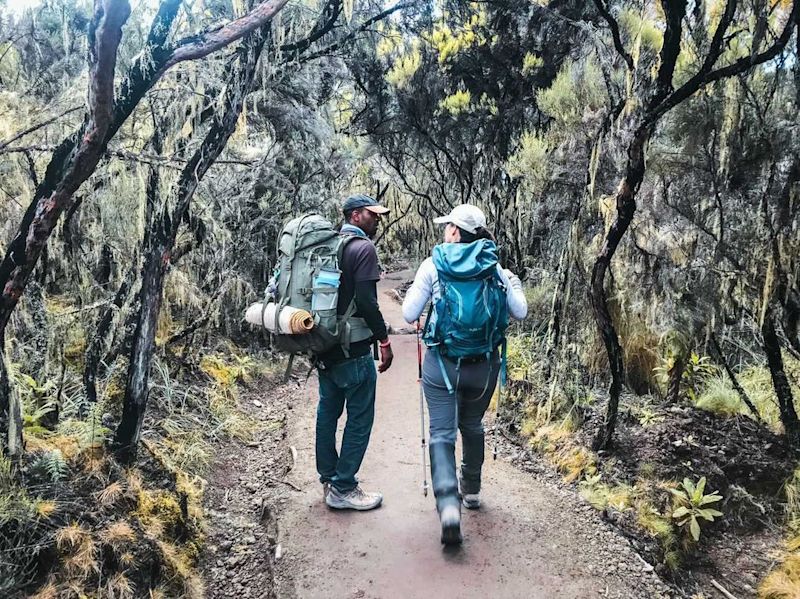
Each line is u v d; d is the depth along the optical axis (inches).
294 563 114.3
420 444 167.5
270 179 237.3
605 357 182.9
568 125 200.2
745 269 156.2
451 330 109.3
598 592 110.7
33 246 84.1
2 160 115.3
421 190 386.0
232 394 205.0
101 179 135.1
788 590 124.3
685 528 139.3
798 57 137.7
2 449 95.6
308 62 224.2
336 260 112.9
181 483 135.1
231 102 116.4
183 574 108.4
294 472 151.9
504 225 261.3
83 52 157.2
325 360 118.8
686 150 152.3
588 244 183.3
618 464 154.1
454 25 252.4
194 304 197.0
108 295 154.6
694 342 170.1
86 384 129.6
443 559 114.4
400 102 280.7
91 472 108.9
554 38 234.5
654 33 148.5
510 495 141.5
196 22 142.9
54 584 87.0
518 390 196.2
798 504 147.7
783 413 161.0
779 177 144.3
